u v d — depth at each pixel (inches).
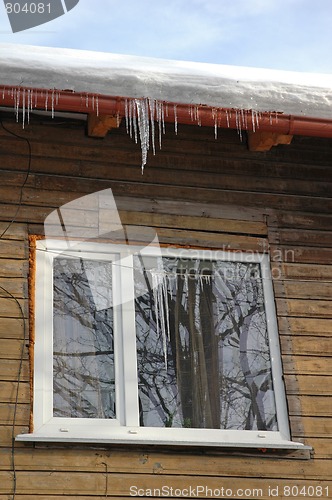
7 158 225.0
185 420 210.7
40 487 193.3
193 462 205.3
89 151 232.1
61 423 201.2
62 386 205.5
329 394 221.6
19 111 228.2
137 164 234.4
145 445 203.8
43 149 228.8
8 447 195.2
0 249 214.4
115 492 197.6
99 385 208.1
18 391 201.5
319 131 217.8
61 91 201.8
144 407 209.0
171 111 208.4
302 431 215.3
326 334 228.5
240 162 243.0
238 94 212.4
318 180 247.9
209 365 218.2
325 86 220.4
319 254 238.4
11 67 199.9
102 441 199.0
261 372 220.8
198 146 241.1
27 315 209.6
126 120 216.4
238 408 215.5
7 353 204.4
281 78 221.8
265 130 216.7
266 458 210.5
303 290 232.5
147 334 217.0
